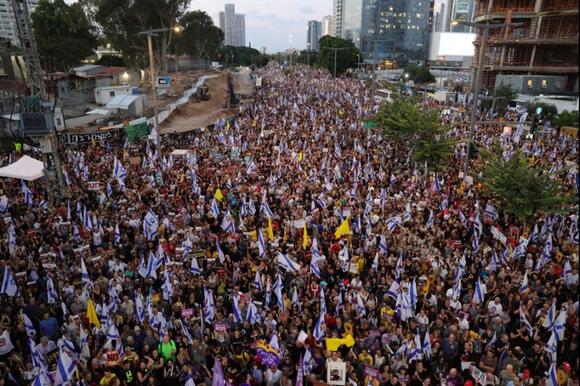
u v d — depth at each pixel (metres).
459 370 10.49
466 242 16.75
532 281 13.54
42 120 19.62
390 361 10.27
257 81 78.19
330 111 45.22
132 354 10.29
